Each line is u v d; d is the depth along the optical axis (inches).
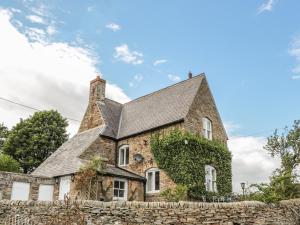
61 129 1589.6
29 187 816.9
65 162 898.1
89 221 425.1
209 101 987.9
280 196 457.4
